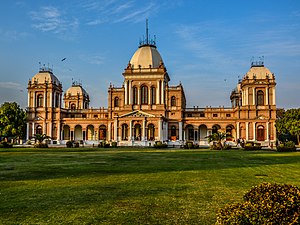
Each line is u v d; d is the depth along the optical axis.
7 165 28.78
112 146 79.12
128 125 91.75
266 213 6.91
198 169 25.67
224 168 26.42
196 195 15.04
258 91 93.00
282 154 45.66
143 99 97.12
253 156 41.38
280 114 117.06
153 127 92.81
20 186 17.53
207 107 98.69
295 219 6.78
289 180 19.56
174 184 18.14
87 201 13.78
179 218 11.29
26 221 10.93
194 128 96.31
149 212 12.04
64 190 16.31
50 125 100.69
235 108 94.88
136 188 16.88
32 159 35.81
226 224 7.05
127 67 98.25
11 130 82.12
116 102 99.62
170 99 97.94
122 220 11.05
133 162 32.25
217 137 65.88
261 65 95.06
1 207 12.76
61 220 11.05
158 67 97.44
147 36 103.00
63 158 37.50
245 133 92.12
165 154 46.28
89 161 33.34
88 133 104.12
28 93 102.50
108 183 18.53
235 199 14.20
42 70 105.12
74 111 105.44
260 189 8.08
